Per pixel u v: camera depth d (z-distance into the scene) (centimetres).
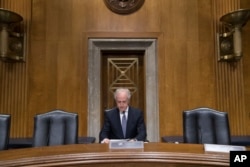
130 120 317
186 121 288
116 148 193
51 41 484
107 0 490
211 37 491
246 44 505
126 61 508
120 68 505
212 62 488
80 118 475
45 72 479
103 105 500
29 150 194
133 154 172
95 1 492
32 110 470
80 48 486
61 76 481
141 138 304
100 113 485
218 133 283
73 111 477
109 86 504
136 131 319
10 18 426
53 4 489
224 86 477
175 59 490
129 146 198
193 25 495
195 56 491
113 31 490
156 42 493
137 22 493
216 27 486
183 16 496
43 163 162
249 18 442
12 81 458
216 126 286
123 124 318
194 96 484
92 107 480
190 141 281
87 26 489
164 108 483
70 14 489
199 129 285
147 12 495
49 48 482
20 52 461
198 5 498
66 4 490
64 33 486
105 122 322
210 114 290
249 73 500
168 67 489
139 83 506
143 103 502
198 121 288
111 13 492
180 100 484
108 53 507
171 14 496
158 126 480
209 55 490
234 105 473
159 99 484
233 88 476
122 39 490
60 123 289
